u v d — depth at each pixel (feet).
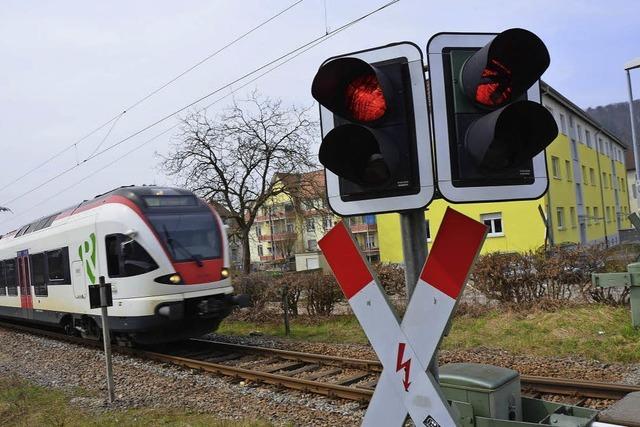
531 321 34.63
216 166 81.92
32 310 51.19
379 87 8.40
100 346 41.93
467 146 8.20
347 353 33.40
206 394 25.50
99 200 40.68
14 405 25.32
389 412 8.26
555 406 11.12
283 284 50.19
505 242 86.74
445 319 7.75
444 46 8.36
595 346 28.04
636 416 8.59
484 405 10.66
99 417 22.56
